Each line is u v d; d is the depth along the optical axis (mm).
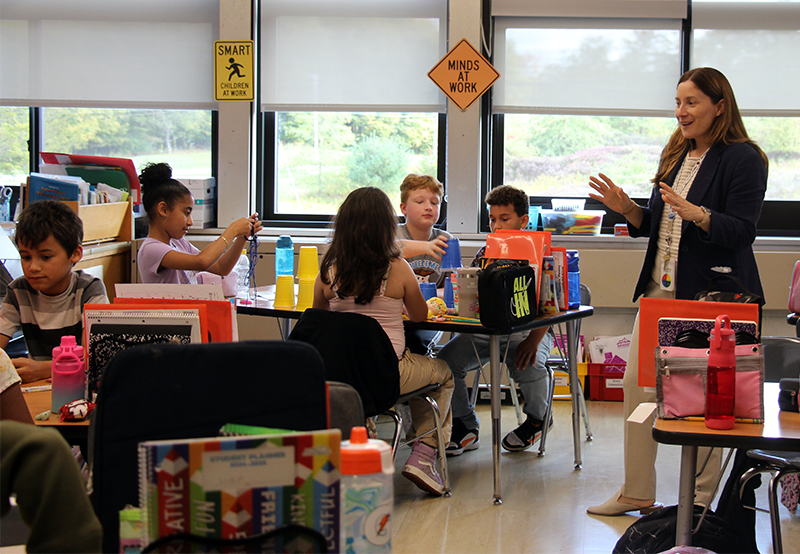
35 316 2170
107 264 3934
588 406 4133
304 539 804
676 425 1500
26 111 4531
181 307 1726
